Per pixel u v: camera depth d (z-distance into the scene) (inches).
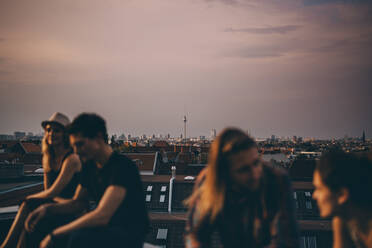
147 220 95.0
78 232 82.7
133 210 90.3
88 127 89.0
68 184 119.1
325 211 64.2
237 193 67.0
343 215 63.9
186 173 2615.7
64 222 109.8
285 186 67.9
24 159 2755.9
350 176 59.9
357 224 63.2
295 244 67.1
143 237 93.6
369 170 60.7
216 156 63.6
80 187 107.3
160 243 1466.5
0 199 332.5
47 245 87.9
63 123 121.2
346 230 71.9
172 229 1542.8
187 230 73.2
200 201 70.2
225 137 63.5
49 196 114.7
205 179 71.3
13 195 379.2
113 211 85.1
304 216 1668.3
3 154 2832.2
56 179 125.8
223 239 73.7
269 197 67.3
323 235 1414.9
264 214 68.3
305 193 1844.2
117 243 83.4
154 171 2490.2
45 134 121.7
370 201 60.0
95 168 96.9
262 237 70.7
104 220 84.0
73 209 106.3
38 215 100.7
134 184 90.9
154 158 2635.3
